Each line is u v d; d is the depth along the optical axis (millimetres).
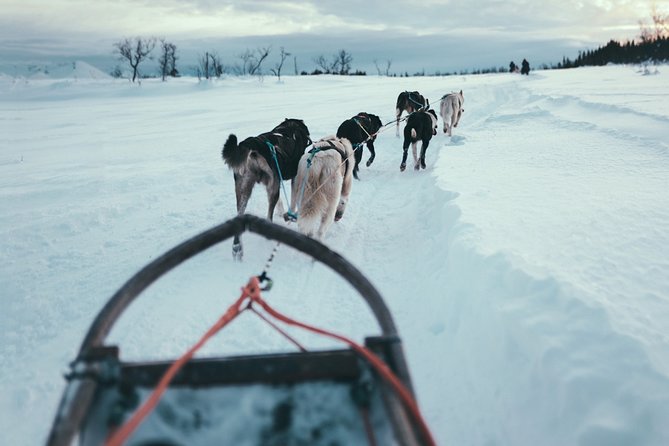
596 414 2990
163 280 6047
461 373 4090
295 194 7320
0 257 6871
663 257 4812
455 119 16469
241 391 2201
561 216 6086
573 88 23516
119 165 12594
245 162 6465
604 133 11406
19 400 4105
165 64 79312
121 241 7430
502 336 3969
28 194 9664
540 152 10117
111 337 4793
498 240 5414
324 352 2289
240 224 3041
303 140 7566
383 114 20359
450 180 8328
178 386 2191
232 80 61875
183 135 17422
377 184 10617
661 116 12117
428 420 3670
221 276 6164
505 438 3363
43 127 22484
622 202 6426
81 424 2010
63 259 6801
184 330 4906
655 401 2924
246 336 4762
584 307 3830
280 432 2072
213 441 2025
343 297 5602
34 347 4898
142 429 2021
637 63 63906
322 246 2973
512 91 27062
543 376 3412
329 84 51688
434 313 5031
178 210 8805
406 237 7375
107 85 62125
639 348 3320
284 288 5828
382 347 2373
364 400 2123
